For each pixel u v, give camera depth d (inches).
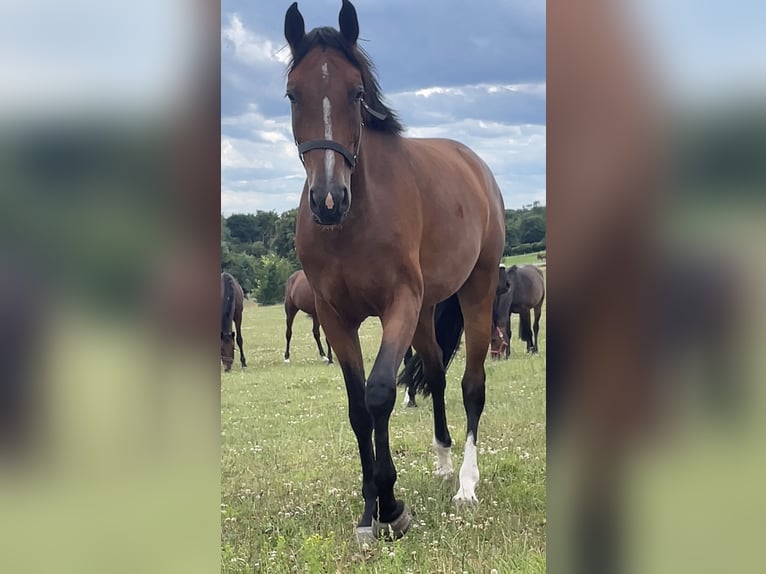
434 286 144.3
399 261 125.3
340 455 183.9
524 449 173.6
